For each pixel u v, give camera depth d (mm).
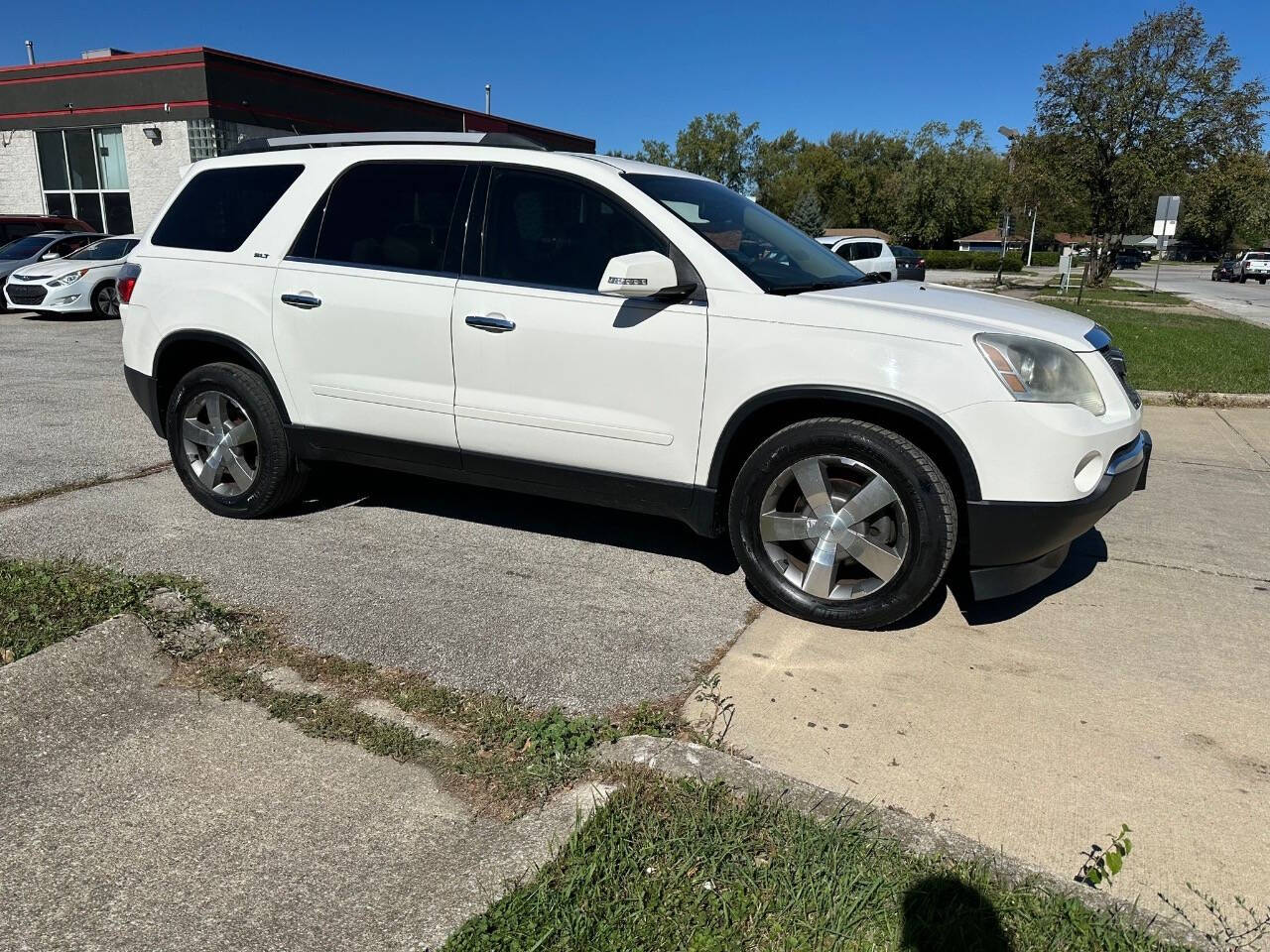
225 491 4836
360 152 4406
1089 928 2000
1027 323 3547
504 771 2656
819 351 3473
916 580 3486
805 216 65875
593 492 4008
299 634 3496
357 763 2695
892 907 2070
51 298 14750
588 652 3424
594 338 3777
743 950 1960
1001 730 2963
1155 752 2855
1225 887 2260
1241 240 84250
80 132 23047
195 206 4836
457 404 4098
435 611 3734
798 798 2443
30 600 3557
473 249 4059
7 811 2439
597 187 3887
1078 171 27500
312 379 4430
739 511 3760
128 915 2092
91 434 6641
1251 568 4449
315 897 2150
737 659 3400
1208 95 25328
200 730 2848
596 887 2127
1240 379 9812
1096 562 4512
